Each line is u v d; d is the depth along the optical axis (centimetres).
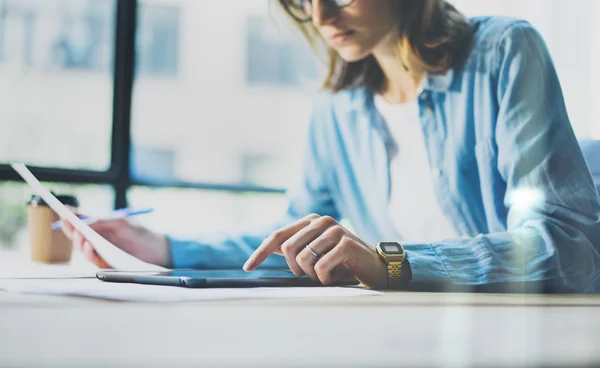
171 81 875
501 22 134
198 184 202
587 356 25
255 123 872
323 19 143
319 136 163
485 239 89
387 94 152
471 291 85
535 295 73
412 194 152
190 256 125
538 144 112
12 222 169
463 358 23
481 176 135
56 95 293
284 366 20
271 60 879
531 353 25
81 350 23
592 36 123
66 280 80
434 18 139
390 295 65
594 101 122
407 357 23
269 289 67
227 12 871
